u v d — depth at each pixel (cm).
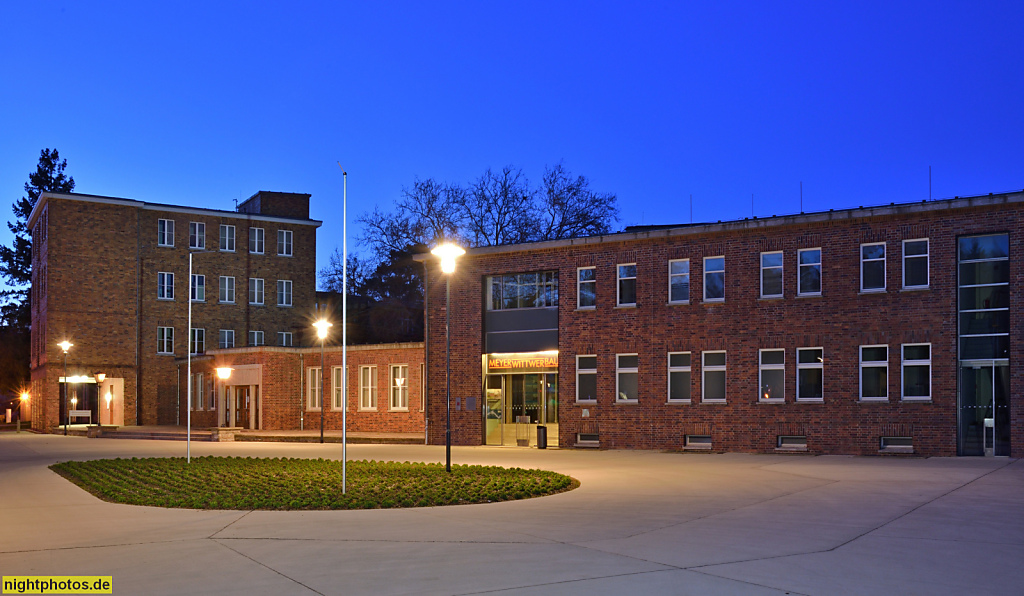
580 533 1531
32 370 7181
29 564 1324
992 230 3014
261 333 7206
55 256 6406
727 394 3456
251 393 5547
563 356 3828
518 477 2455
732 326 3466
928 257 3120
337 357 5284
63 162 9219
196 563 1310
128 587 1158
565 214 6606
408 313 7138
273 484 2370
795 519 1662
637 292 3672
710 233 3525
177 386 6775
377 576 1195
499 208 6681
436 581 1157
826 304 3291
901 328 3152
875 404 3178
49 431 6331
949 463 2805
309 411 5450
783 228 3384
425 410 4222
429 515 1794
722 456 3247
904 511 1748
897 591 1088
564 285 3853
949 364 3064
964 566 1231
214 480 2495
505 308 4034
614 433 3688
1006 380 2989
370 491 2169
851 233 3259
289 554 1372
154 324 6762
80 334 6462
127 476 2675
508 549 1383
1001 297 3008
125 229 6675
